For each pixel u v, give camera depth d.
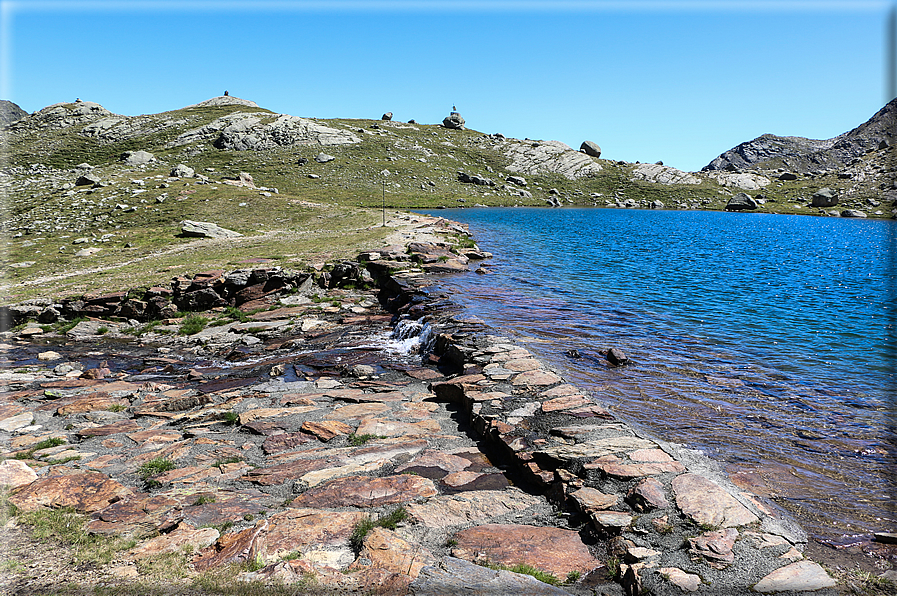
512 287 29.25
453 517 8.01
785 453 10.64
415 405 13.74
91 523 7.57
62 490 8.69
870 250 50.69
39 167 116.31
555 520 7.98
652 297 27.25
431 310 23.64
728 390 14.32
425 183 129.88
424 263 35.16
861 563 6.85
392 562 6.44
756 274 35.38
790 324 21.86
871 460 10.31
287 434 11.84
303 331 23.44
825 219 103.69
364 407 13.59
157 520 7.68
